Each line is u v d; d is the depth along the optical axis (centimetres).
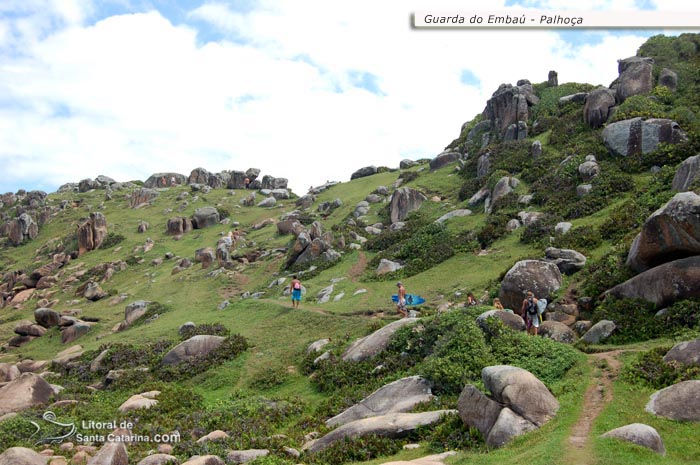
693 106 4147
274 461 1553
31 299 6016
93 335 4256
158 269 5928
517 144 5169
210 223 7206
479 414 1480
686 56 5022
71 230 8281
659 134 3847
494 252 3656
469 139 6512
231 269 5331
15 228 8406
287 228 6094
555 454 1188
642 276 2184
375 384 2189
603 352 1947
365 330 2895
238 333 3297
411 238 4459
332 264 4622
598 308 2267
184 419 2131
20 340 4519
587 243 3027
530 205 4088
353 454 1545
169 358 3056
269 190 8869
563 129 4922
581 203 3600
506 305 2694
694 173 2903
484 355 1972
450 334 2173
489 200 4525
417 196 5366
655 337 1983
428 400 1820
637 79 4628
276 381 2614
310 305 3700
